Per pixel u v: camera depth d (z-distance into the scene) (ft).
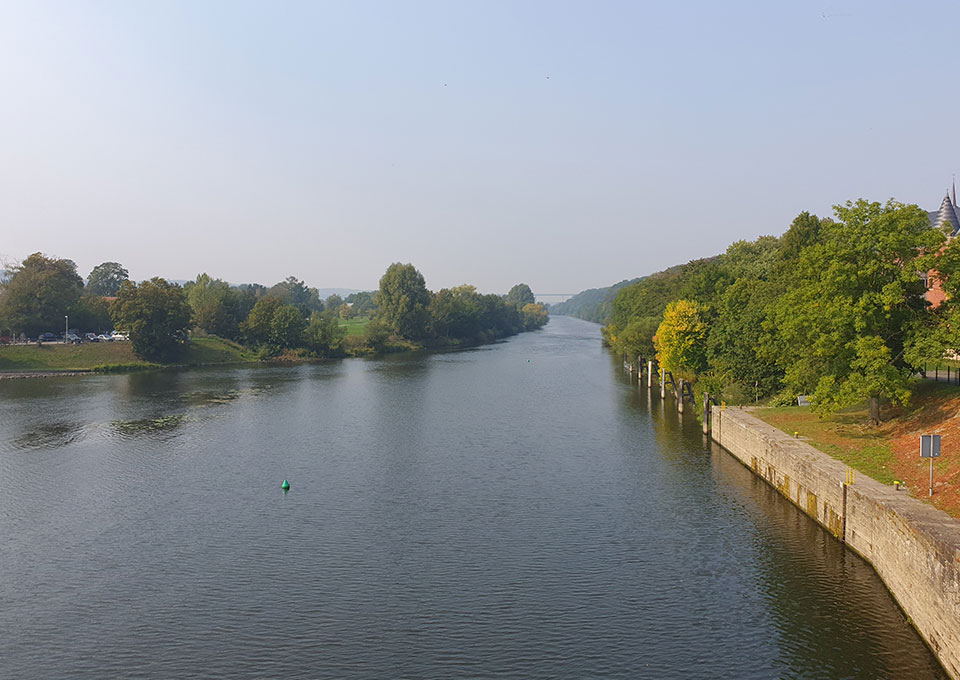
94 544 126.62
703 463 178.29
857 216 150.10
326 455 193.06
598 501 147.95
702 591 104.27
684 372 275.18
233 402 291.58
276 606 101.96
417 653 88.74
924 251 145.18
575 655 87.76
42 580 111.65
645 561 115.85
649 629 93.71
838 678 80.89
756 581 106.63
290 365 462.60
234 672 85.05
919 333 136.67
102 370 405.80
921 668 81.20
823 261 152.87
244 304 601.62
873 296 142.20
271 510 144.97
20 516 142.00
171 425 238.48
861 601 97.71
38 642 92.68
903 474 116.78
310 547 124.47
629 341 351.05
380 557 119.55
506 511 142.61
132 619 98.58
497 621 96.68
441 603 102.27
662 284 428.15
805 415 180.04
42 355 414.21
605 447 199.52
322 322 538.88
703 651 87.86
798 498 135.03
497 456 189.98
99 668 86.48
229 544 126.21
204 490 159.53
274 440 213.25
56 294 472.44
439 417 253.03
